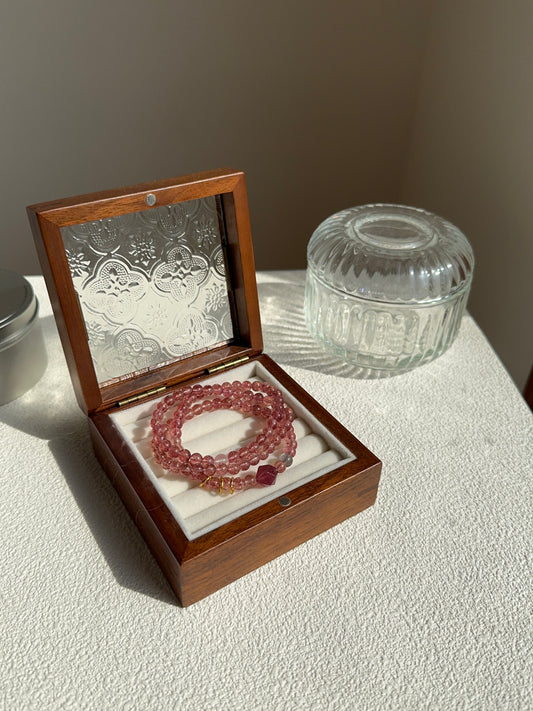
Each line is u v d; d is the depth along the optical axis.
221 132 0.53
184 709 0.20
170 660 0.21
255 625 0.22
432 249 0.31
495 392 0.32
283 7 0.48
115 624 0.22
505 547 0.25
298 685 0.20
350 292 0.30
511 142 0.40
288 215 0.59
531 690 0.21
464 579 0.24
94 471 0.27
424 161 0.54
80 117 0.50
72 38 0.46
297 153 0.55
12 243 0.55
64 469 0.27
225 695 0.20
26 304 0.29
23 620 0.22
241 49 0.49
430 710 0.20
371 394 0.32
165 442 0.25
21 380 0.30
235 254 0.28
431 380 0.33
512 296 0.42
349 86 0.52
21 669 0.20
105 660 0.21
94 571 0.23
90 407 0.26
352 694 0.20
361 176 0.58
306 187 0.57
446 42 0.48
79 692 0.20
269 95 0.52
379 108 0.54
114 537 0.24
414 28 0.51
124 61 0.48
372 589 0.23
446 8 0.47
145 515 0.22
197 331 0.29
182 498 0.24
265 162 0.55
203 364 0.29
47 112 0.49
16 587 0.23
